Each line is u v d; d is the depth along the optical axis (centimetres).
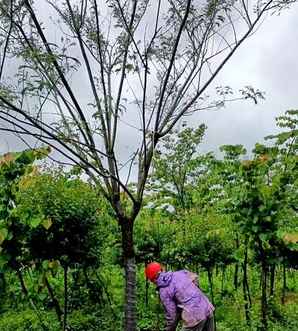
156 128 877
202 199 1738
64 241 938
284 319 1125
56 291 1169
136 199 868
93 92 847
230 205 1092
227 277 1575
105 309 1145
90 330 1038
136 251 1189
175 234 1205
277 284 1589
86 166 843
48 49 805
